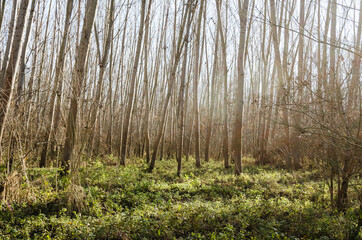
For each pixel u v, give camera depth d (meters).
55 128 9.20
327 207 6.01
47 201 5.62
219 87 20.91
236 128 10.55
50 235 4.35
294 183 9.05
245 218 5.30
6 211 4.98
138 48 12.74
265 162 14.96
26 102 5.57
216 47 15.95
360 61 4.80
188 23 10.92
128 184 7.96
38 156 9.73
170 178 10.21
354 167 5.37
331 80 4.99
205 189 7.91
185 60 11.11
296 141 6.36
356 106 4.74
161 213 5.40
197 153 13.70
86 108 6.25
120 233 4.52
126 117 12.53
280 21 12.84
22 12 5.53
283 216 5.68
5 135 5.71
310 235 4.79
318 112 5.11
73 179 5.62
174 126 20.50
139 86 22.22
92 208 5.48
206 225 5.10
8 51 6.02
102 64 9.09
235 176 10.10
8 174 5.30
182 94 10.84
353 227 4.70
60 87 8.42
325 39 3.66
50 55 10.75
